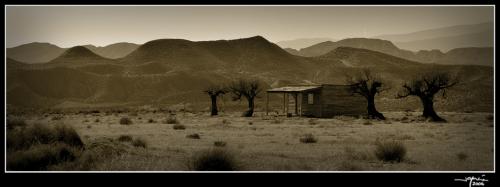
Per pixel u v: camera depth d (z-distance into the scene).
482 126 41.41
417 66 181.50
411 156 18.88
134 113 79.19
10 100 126.19
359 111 60.78
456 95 108.75
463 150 21.36
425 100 53.47
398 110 100.94
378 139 25.38
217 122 46.91
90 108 123.69
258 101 133.12
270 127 38.53
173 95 144.00
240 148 21.55
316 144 23.67
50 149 15.17
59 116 65.69
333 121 49.09
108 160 16.06
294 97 68.50
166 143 23.94
